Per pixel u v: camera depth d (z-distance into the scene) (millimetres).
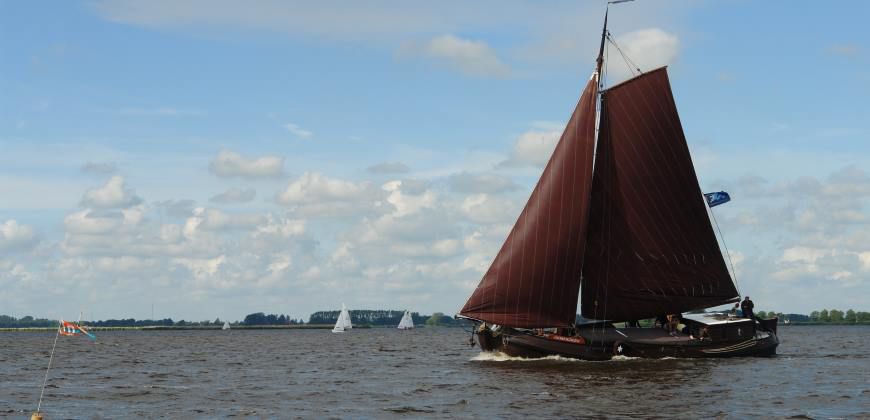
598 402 42406
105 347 125188
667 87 62281
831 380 50906
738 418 37438
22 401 45562
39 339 188375
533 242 60656
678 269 64250
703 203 64375
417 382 53406
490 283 61188
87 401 45500
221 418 39219
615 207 62906
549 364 59281
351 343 140125
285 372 64688
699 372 54281
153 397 47156
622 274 63250
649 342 61469
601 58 61812
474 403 42844
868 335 176375
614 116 62438
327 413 40438
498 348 63406
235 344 139625
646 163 62906
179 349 114938
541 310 60875
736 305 67000
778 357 69375
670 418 37719
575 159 60750
